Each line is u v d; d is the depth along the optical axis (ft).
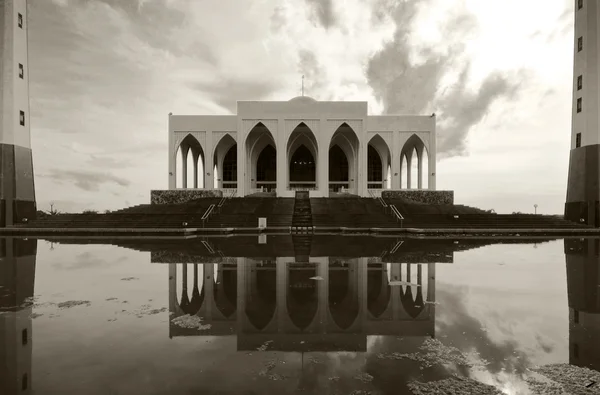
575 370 10.97
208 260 33.63
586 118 82.12
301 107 111.34
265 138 131.64
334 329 14.89
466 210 84.33
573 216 85.20
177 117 114.52
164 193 108.68
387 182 134.82
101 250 42.42
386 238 57.88
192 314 16.94
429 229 66.23
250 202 89.20
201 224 72.95
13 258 35.81
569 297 20.04
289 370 11.08
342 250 41.29
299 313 17.11
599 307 18.08
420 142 123.65
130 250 42.16
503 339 13.69
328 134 111.45
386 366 11.36
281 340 13.66
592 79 81.71
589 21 82.28
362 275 26.21
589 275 26.32
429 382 10.25
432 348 12.79
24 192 84.48
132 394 9.51
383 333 14.42
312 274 26.61
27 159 86.22
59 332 14.44
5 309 17.76
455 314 16.89
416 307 18.07
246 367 11.28
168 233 66.44
